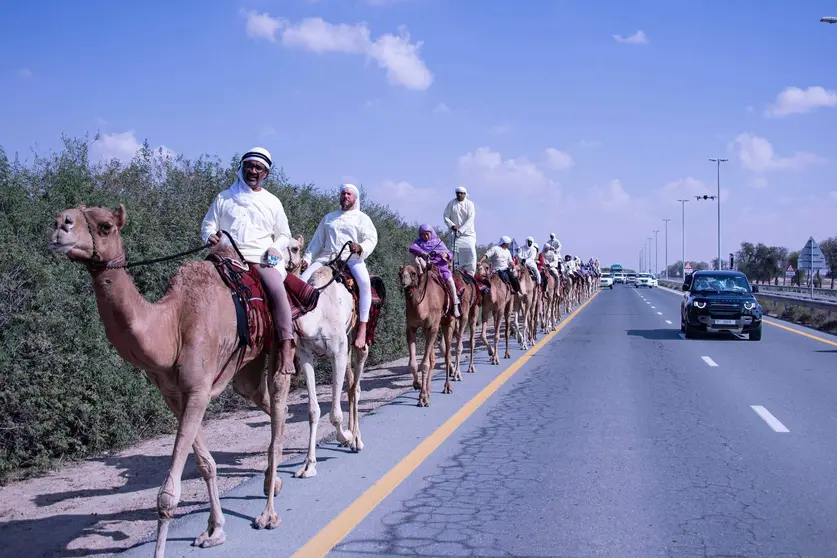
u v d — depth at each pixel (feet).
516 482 21.86
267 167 19.95
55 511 20.40
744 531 17.75
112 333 14.78
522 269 58.59
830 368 47.21
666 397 36.40
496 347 50.34
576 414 32.12
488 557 16.20
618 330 77.05
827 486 21.43
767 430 28.91
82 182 29.45
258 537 17.33
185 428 15.57
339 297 23.65
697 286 71.77
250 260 19.20
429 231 37.17
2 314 23.45
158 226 31.68
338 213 26.78
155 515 19.89
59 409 24.82
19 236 25.53
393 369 49.65
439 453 25.34
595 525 18.19
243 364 18.04
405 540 17.16
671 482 21.86
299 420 33.04
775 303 117.80
